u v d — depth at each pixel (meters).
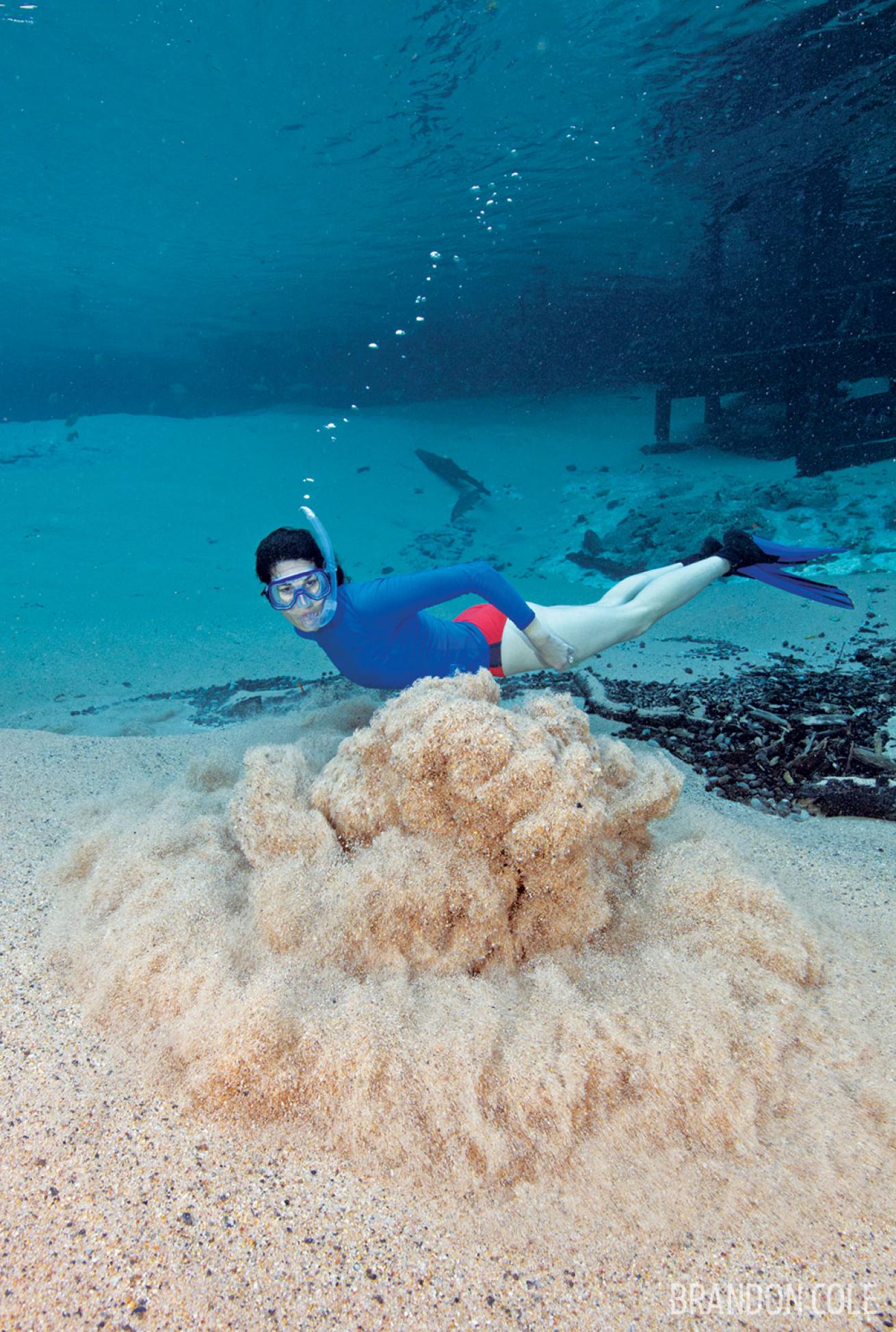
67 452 19.75
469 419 23.22
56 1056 1.51
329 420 23.69
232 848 2.06
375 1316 1.12
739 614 7.63
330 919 1.67
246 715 5.71
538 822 1.64
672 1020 1.47
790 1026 1.52
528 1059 1.39
